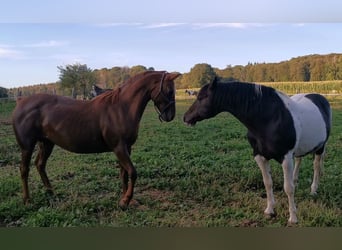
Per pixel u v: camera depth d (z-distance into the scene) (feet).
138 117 9.84
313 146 9.85
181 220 9.41
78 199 10.27
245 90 8.96
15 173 11.93
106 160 13.04
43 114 9.87
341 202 9.96
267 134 8.80
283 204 10.04
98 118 9.64
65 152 13.91
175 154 13.19
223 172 11.62
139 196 10.63
